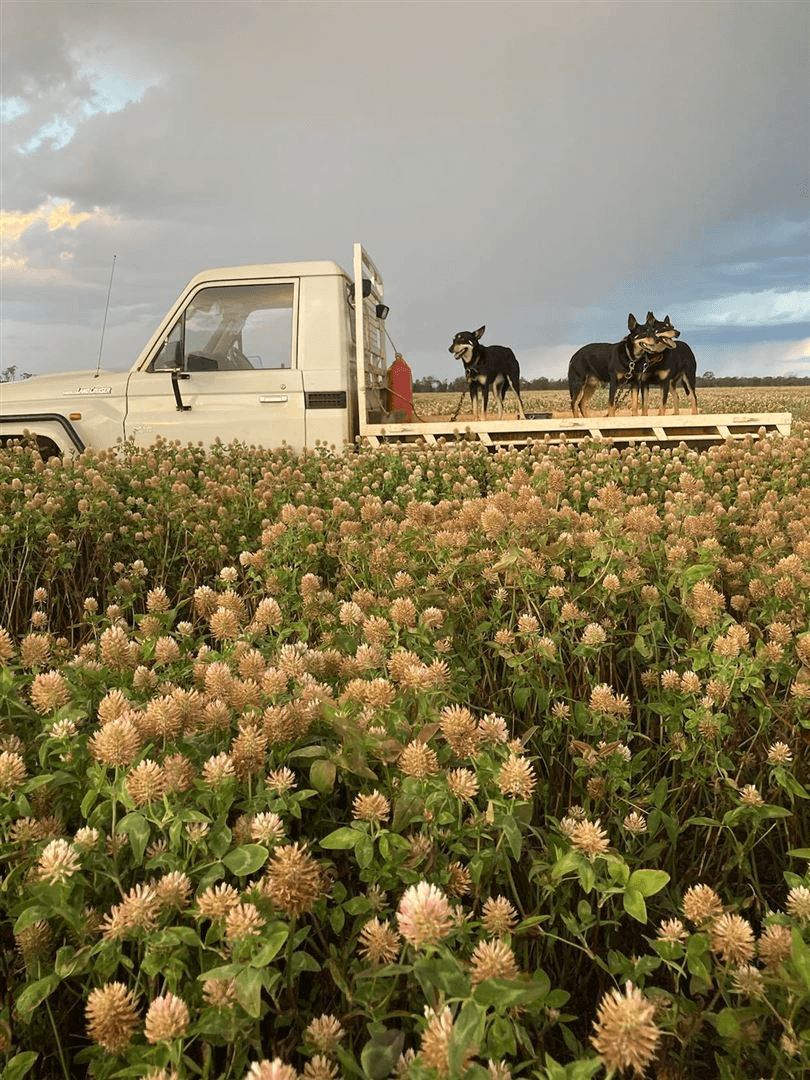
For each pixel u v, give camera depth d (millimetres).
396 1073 1343
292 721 2135
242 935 1452
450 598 3592
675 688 2871
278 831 1788
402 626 3014
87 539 6340
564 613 3264
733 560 4484
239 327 9508
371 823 1862
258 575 4309
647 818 2574
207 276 9453
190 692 2340
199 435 9438
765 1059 1661
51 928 1801
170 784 1808
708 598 3137
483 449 8680
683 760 2670
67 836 1964
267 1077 1155
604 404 14586
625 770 2506
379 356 11406
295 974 1672
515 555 3387
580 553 3939
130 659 2754
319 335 9336
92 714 2510
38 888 1647
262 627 3098
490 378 10469
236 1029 1440
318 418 9312
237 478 7461
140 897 1582
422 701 2330
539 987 1271
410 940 1398
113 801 1829
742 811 2266
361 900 1775
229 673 2473
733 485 7355
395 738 2143
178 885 1630
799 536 4305
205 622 4477
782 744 2418
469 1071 1207
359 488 7082
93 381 9703
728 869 2377
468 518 4270
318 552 4621
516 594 3771
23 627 4941
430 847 1839
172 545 6344
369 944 1626
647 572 4047
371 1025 1492
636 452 8922
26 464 7734
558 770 2865
